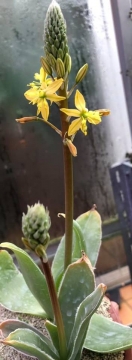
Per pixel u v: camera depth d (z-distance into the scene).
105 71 0.31
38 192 0.33
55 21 0.12
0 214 0.32
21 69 0.28
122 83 0.32
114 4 0.28
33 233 0.11
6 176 0.31
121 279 0.38
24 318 0.20
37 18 0.28
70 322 0.16
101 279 0.38
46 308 0.18
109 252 0.37
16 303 0.19
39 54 0.29
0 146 0.30
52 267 0.19
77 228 0.18
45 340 0.17
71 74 0.30
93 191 0.35
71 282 0.16
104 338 0.17
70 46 0.29
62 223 0.34
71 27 0.29
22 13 0.27
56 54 0.13
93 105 0.32
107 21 0.29
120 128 0.34
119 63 0.31
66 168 0.14
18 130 0.30
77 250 0.18
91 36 0.29
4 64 0.28
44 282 0.17
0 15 0.27
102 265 0.38
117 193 0.32
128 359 0.17
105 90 0.32
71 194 0.15
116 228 0.36
